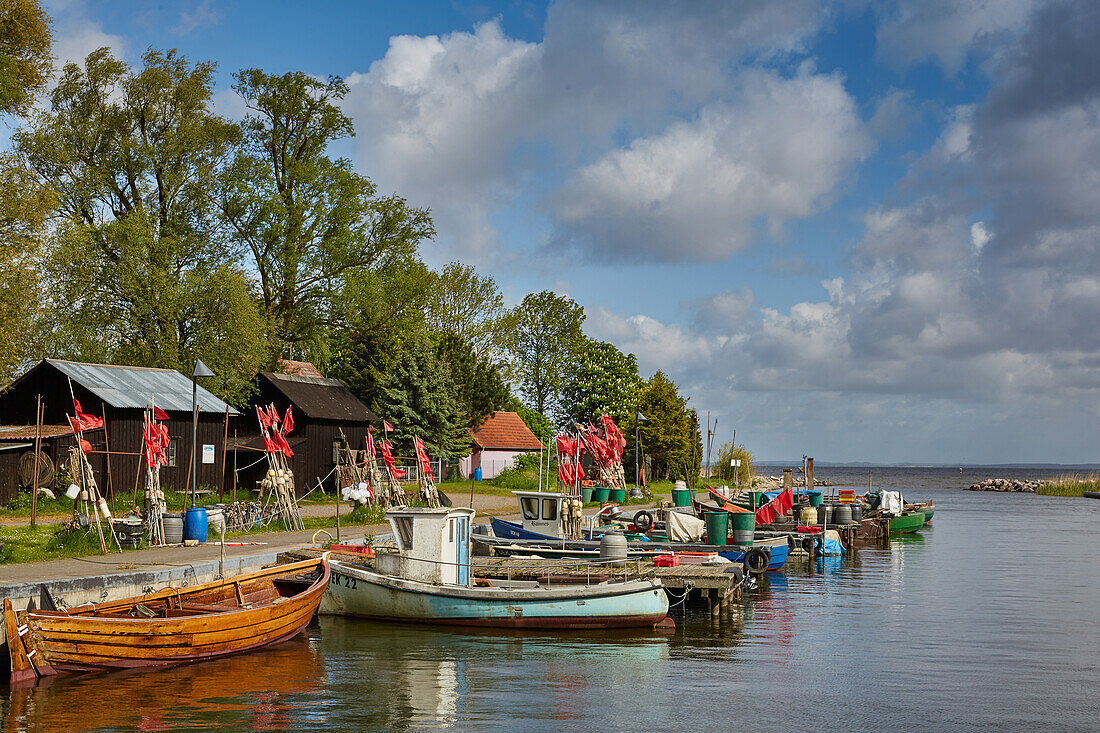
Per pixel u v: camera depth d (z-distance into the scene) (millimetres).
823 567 36750
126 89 50969
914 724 14992
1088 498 105062
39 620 15953
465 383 69562
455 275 84375
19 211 38875
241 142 55219
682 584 25062
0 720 14234
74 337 47188
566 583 24703
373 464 44906
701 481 81125
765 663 19094
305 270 56844
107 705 15109
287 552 25219
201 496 41062
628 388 92875
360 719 14703
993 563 38562
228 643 18391
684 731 14414
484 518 39938
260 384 51219
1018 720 15250
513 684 16984
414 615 21828
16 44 42062
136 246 48344
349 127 58031
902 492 121562
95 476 38406
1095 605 27047
